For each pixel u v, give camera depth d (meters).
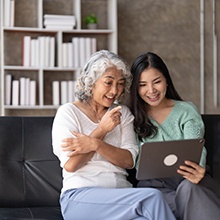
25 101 5.81
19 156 3.05
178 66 6.48
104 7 6.29
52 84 6.07
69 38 6.12
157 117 3.04
